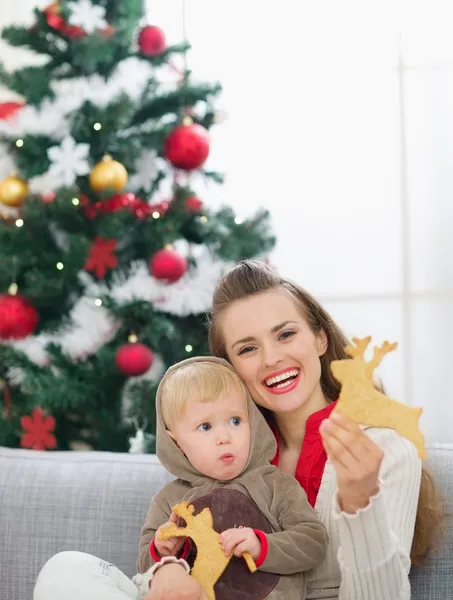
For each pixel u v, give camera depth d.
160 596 1.32
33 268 2.61
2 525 1.92
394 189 2.93
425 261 2.89
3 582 1.90
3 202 2.59
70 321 2.66
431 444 1.79
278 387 1.59
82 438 2.74
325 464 1.55
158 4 3.11
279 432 1.70
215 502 1.46
